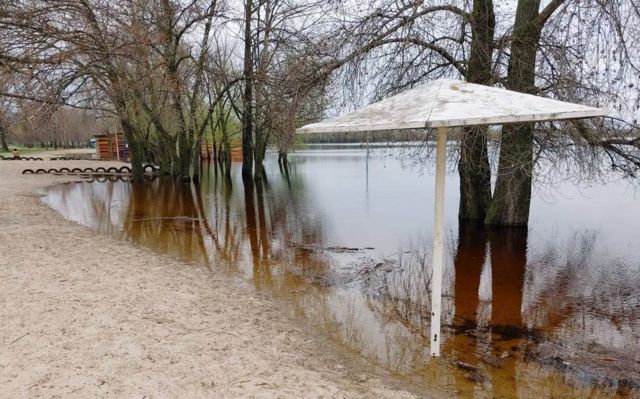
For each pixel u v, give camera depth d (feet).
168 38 61.11
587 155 31.37
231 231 40.06
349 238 36.99
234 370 13.65
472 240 35.73
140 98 67.41
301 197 63.67
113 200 60.75
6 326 15.66
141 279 22.72
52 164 124.57
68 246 29.58
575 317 20.77
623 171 34.04
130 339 15.14
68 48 38.14
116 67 52.54
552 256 31.40
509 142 33.55
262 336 16.99
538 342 18.02
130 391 11.92
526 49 31.17
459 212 43.24
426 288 24.70
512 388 14.47
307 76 35.37
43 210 47.85
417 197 60.75
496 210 39.86
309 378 13.75
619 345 17.78
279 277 26.14
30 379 12.23
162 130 82.69
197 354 14.48
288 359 15.17
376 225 42.24
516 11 33.63
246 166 94.79
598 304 22.44
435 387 14.40
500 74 31.63
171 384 12.44
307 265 28.86
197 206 55.83
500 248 33.42
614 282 25.90
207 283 23.65
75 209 51.93
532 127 32.32
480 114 11.84
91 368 13.01
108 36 43.50
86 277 22.22
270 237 37.50
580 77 28.73
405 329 19.17
